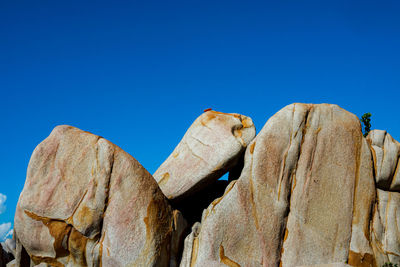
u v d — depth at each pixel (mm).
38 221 14125
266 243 14406
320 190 15266
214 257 13945
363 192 15852
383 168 16656
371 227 15875
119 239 13695
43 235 14031
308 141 15531
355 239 15227
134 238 13773
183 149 16188
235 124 15914
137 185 14242
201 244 14188
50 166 14508
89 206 13977
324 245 14789
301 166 15273
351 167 15852
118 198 14047
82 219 13891
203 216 15109
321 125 15852
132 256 13633
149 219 14078
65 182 14297
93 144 14578
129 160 14445
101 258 13711
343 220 15273
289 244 14594
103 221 13961
